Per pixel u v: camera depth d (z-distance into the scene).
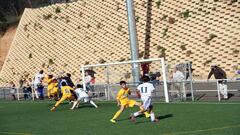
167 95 56.06
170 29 101.50
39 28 133.75
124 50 106.94
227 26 91.50
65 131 36.12
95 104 57.62
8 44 173.50
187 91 58.66
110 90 65.94
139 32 107.19
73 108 55.28
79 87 55.75
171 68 63.19
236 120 35.44
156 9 107.06
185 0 102.19
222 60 88.56
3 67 135.88
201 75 89.19
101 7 120.69
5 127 41.72
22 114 53.34
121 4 115.75
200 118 38.00
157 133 31.66
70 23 125.88
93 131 34.97
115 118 39.50
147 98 37.81
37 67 125.50
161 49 100.31
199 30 95.75
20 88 86.38
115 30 112.75
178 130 32.34
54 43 125.50
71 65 116.81
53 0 147.25
